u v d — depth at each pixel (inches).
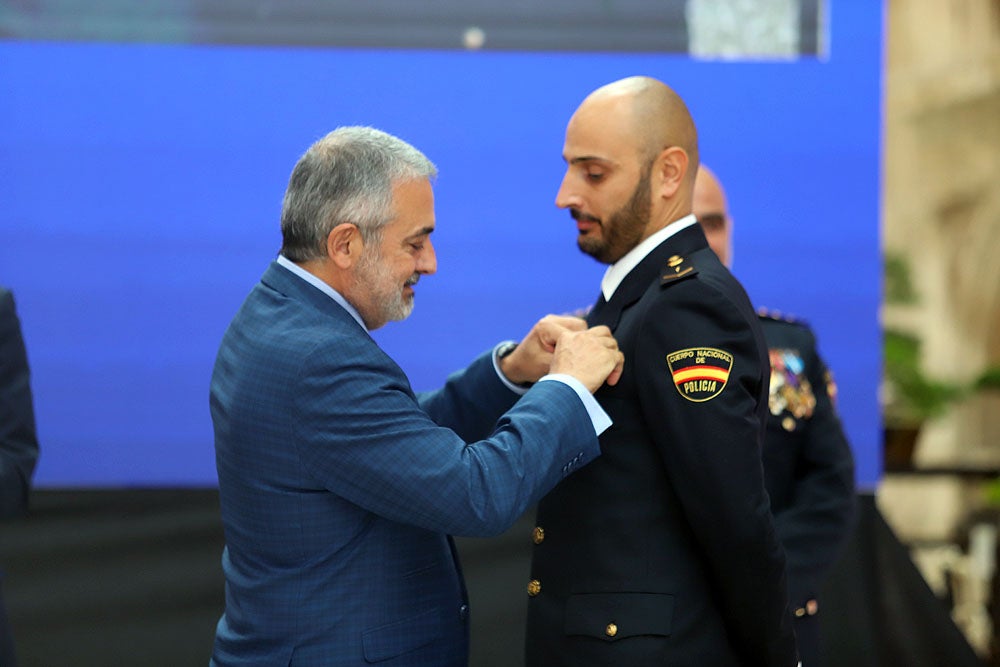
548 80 747.4
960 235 1080.2
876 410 756.0
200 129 751.1
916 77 1083.3
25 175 749.3
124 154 750.5
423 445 284.5
